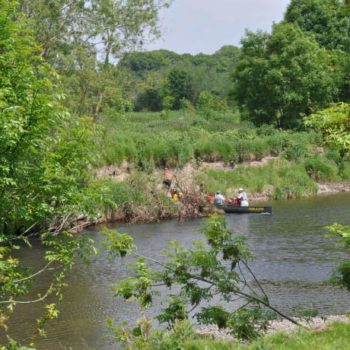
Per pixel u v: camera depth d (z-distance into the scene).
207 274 12.45
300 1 76.88
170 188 41.28
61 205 13.80
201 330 15.43
